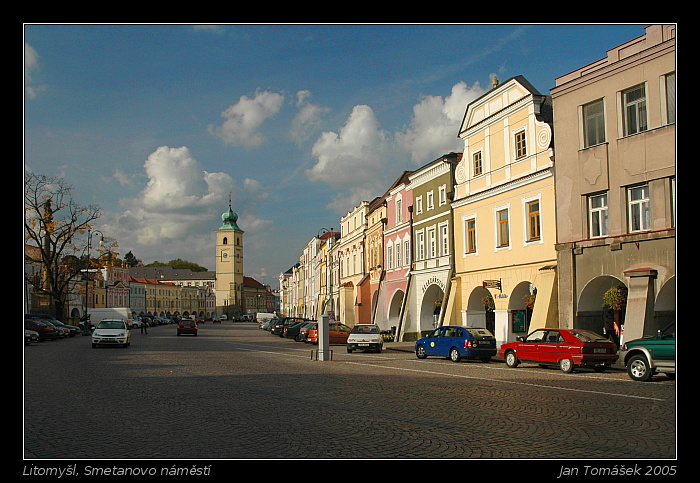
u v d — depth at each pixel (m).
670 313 22.50
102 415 11.68
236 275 189.38
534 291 29.77
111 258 65.75
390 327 51.75
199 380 17.98
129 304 141.12
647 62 23.20
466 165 36.50
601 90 25.25
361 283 60.00
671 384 16.70
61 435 9.79
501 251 32.50
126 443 9.20
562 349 20.45
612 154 24.58
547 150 28.58
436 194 41.72
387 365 24.17
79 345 39.31
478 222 34.97
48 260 61.09
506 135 32.25
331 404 13.05
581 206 26.03
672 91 22.34
